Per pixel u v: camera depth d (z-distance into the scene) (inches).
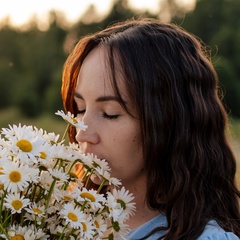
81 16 1608.0
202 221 71.7
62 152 63.2
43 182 62.3
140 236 73.7
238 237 74.3
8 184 59.1
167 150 72.8
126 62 71.0
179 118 73.1
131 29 74.7
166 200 72.7
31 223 62.0
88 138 70.6
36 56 1625.2
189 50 76.9
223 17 1462.8
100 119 71.3
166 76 72.6
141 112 70.8
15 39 1662.2
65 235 61.5
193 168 74.0
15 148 60.3
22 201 59.6
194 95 75.0
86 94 71.7
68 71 76.5
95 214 63.5
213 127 77.0
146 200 73.9
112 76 70.5
